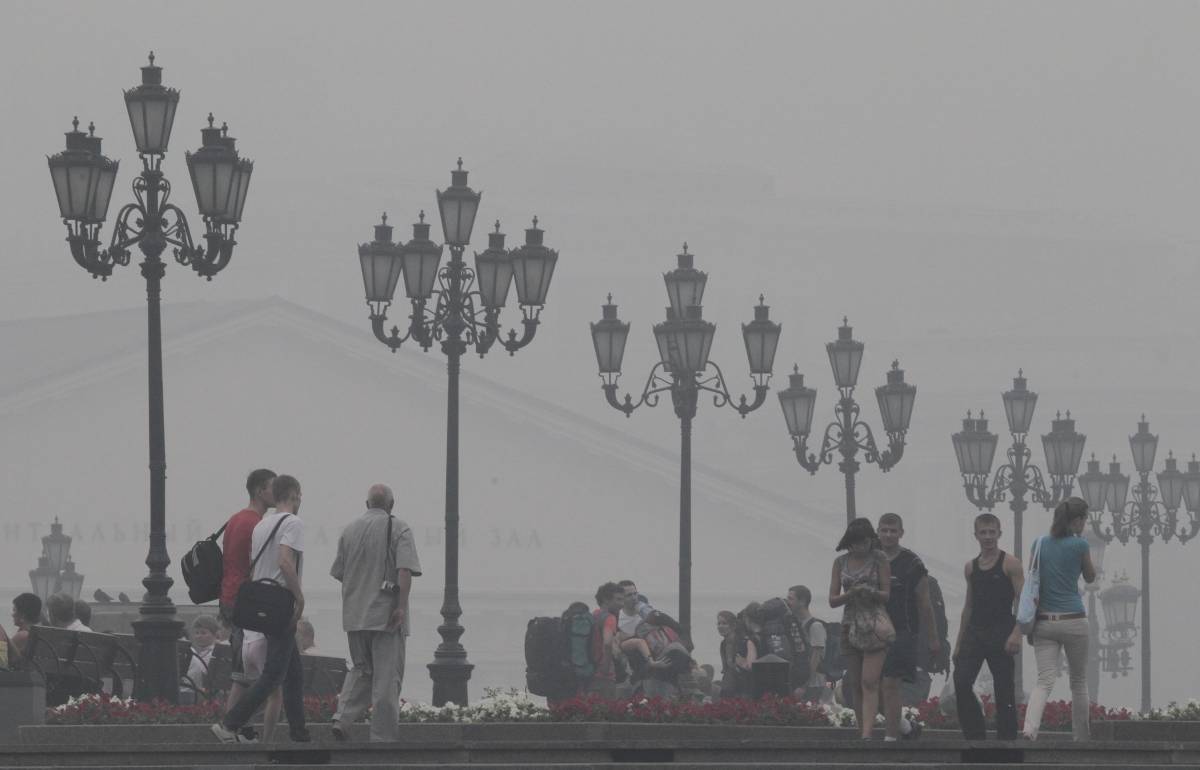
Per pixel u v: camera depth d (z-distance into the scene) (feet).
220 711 219.41
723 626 287.28
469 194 306.55
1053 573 204.03
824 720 243.60
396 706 189.26
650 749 176.35
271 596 177.99
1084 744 190.08
